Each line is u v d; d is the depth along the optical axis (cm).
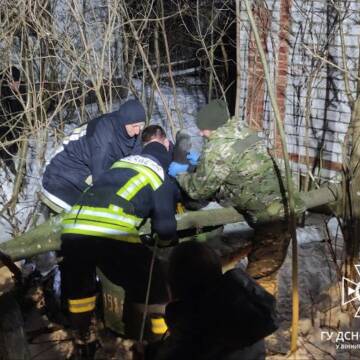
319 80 554
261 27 597
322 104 581
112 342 359
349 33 545
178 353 227
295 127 602
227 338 223
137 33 532
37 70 555
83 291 332
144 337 332
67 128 571
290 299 410
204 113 357
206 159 353
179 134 390
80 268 328
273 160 360
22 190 539
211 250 230
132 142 387
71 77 486
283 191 354
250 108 619
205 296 223
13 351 308
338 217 382
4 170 522
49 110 567
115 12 465
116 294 338
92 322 367
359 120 358
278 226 365
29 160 569
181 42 850
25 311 391
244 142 353
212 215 413
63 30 512
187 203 431
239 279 235
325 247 480
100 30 523
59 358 349
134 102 382
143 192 324
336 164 583
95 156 379
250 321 223
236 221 418
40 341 363
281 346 355
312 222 496
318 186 480
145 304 313
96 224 318
